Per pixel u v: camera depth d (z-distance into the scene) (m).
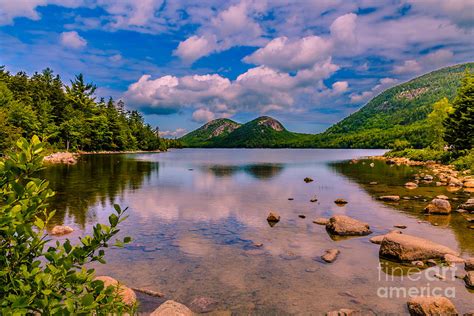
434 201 18.83
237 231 14.88
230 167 57.03
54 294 3.13
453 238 13.70
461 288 9.02
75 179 34.72
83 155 92.19
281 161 79.06
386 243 11.62
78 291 3.38
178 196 24.64
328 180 36.09
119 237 13.80
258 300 8.41
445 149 69.25
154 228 15.29
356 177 39.22
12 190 3.39
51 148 78.56
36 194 3.35
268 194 25.95
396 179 36.66
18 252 3.27
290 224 16.20
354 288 9.09
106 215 17.62
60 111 93.19
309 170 50.53
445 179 33.88
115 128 123.75
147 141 154.12
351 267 10.61
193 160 81.69
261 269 10.43
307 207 20.62
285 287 9.16
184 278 9.71
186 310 7.38
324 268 10.52
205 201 22.59
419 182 33.47
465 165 43.00
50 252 3.41
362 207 20.59
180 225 15.89
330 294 8.74
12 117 68.94
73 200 22.25
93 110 116.50
